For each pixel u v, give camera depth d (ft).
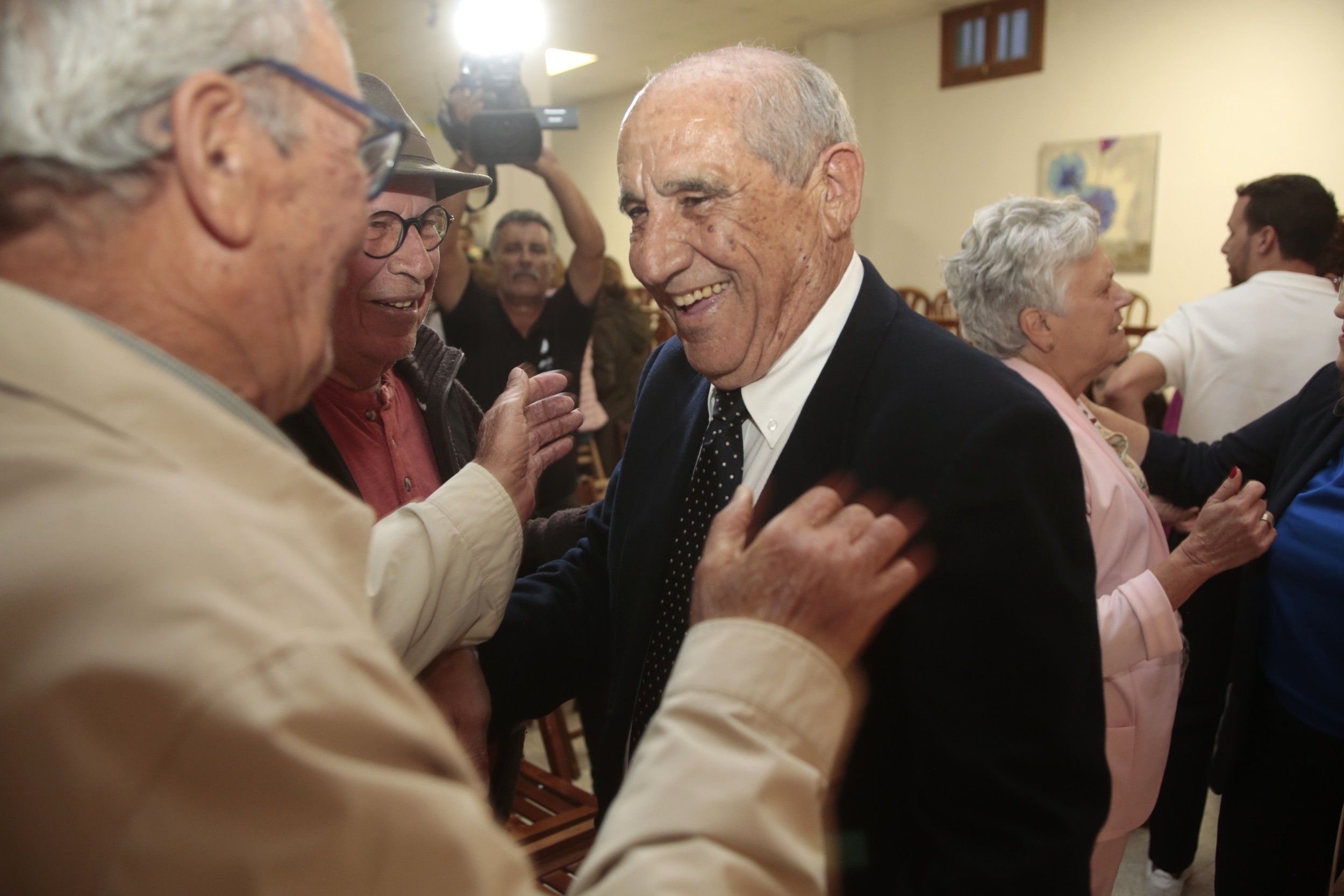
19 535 1.25
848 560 1.76
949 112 24.63
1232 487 4.00
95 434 1.36
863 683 2.48
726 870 1.46
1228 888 4.93
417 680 2.98
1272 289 7.09
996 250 4.44
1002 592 2.32
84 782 1.16
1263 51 18.85
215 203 1.51
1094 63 21.58
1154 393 9.40
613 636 3.12
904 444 2.46
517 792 5.35
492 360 8.15
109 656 1.18
